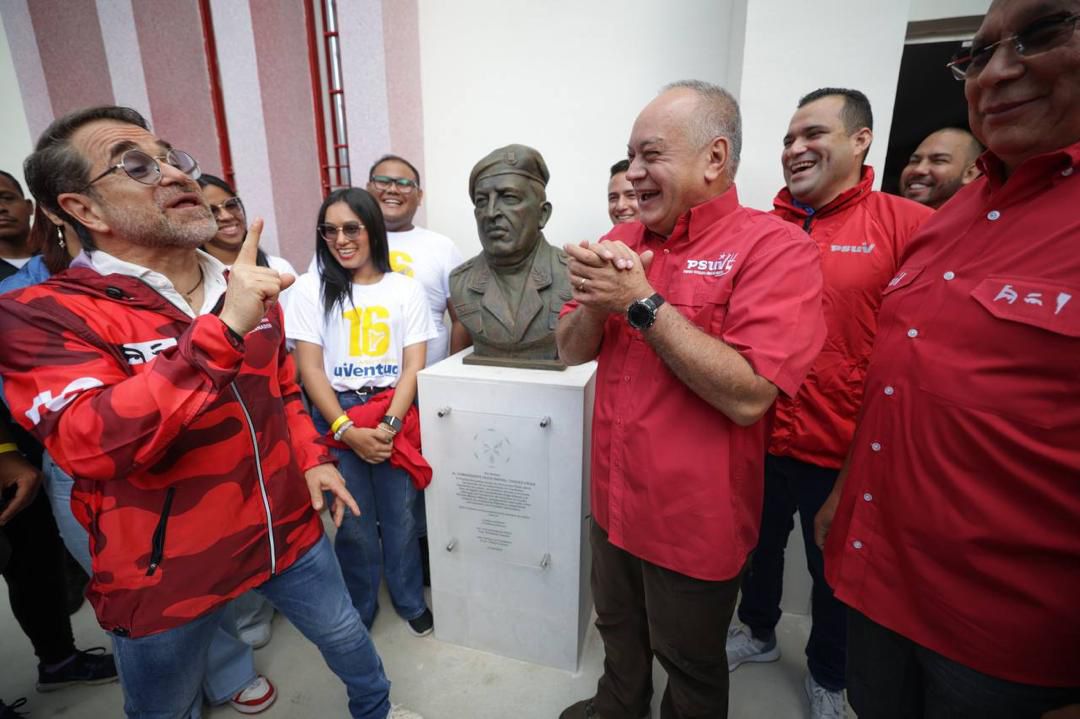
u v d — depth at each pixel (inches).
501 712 58.2
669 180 36.6
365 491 64.9
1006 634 27.0
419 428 65.1
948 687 29.7
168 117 106.1
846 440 53.9
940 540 29.2
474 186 61.2
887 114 67.4
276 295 32.4
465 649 67.8
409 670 64.2
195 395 30.1
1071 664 25.7
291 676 63.7
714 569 38.2
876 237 52.7
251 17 97.7
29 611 58.8
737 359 32.9
